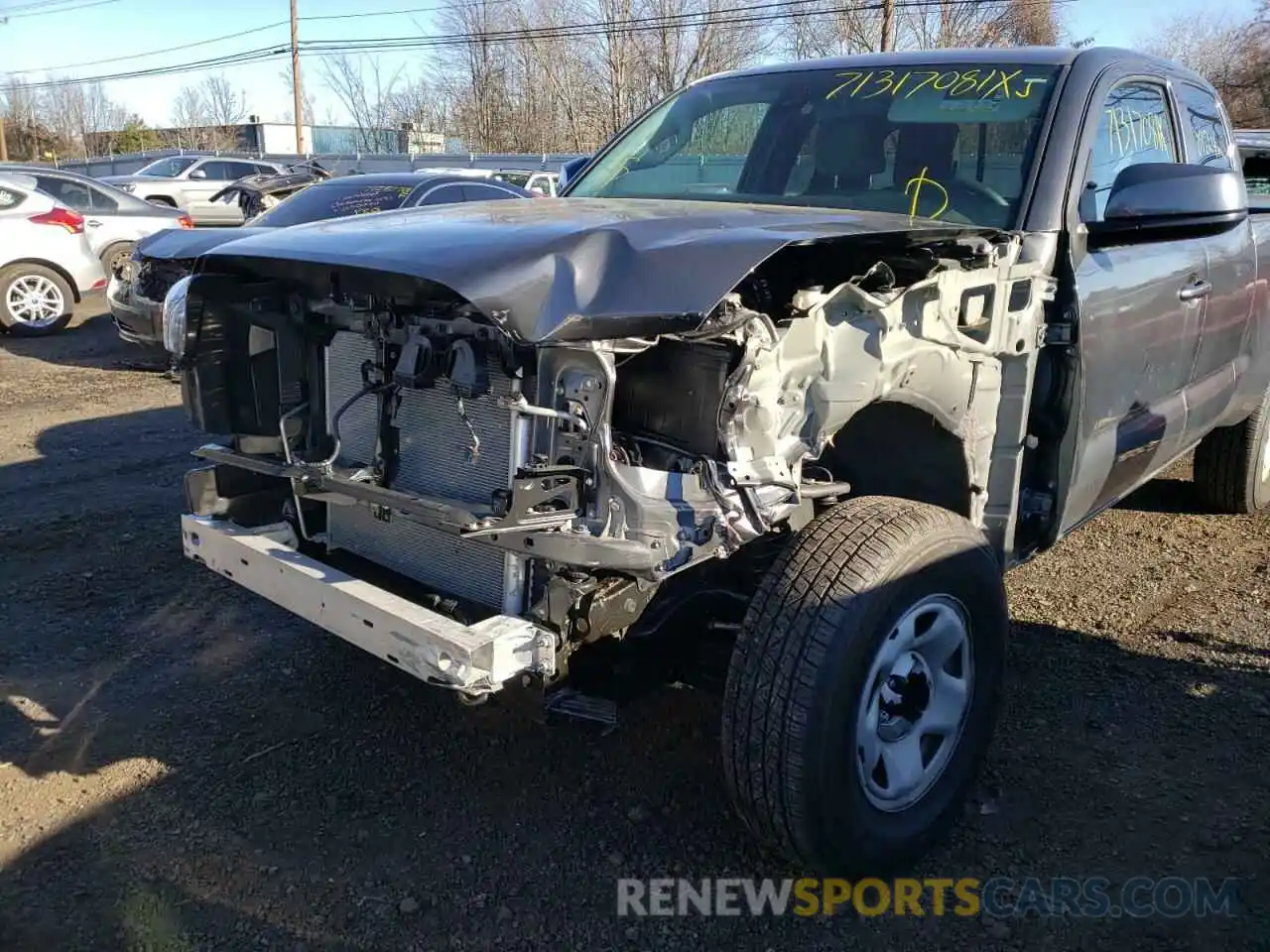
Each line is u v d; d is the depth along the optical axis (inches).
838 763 98.4
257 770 128.9
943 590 106.4
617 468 92.0
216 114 2159.2
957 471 123.0
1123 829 118.8
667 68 1486.2
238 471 131.5
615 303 89.4
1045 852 115.3
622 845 116.0
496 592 110.0
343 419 121.6
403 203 398.6
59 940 100.7
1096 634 166.7
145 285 348.8
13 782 125.6
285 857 113.3
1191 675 153.1
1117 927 104.2
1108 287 134.6
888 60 159.5
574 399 92.8
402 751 133.3
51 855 113.0
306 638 163.8
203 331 123.6
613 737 135.9
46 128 2415.1
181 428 293.3
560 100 1631.4
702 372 93.9
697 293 87.7
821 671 95.9
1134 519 221.3
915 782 109.9
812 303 97.5
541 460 96.8
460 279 88.8
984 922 105.0
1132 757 132.7
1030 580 188.1
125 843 115.1
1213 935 103.0
